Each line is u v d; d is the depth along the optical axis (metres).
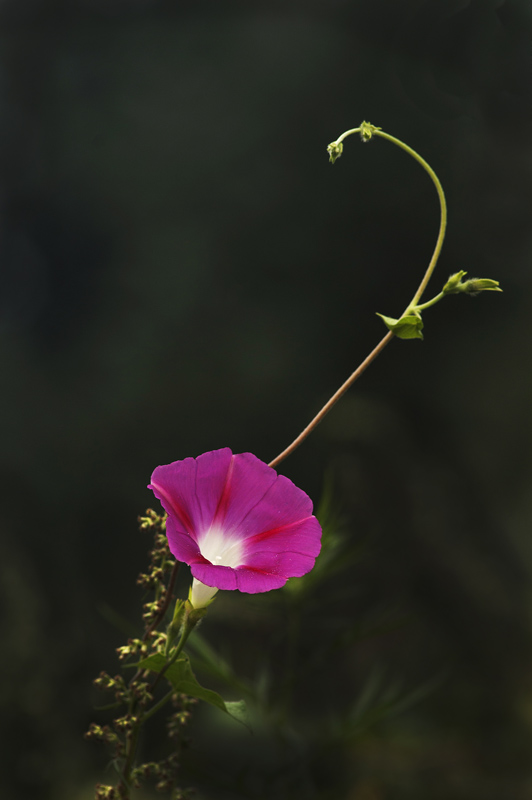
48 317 5.49
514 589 4.45
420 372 5.31
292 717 3.39
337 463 4.50
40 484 4.59
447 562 4.29
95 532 4.62
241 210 5.40
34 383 5.25
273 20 5.48
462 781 3.50
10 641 3.41
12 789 3.10
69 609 3.86
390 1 5.06
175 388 5.17
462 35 4.80
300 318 5.34
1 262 5.56
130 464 5.00
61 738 3.29
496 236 5.29
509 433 5.19
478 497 4.88
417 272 5.38
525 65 4.68
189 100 5.49
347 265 5.38
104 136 5.51
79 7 5.46
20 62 5.48
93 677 3.62
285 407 5.15
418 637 4.10
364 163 5.34
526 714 3.98
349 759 3.32
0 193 5.55
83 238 5.53
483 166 5.19
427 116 5.22
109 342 5.34
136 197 5.46
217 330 5.29
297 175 5.38
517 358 5.29
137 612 4.31
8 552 3.82
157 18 5.54
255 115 5.44
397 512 4.35
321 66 5.37
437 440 5.11
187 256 5.39
